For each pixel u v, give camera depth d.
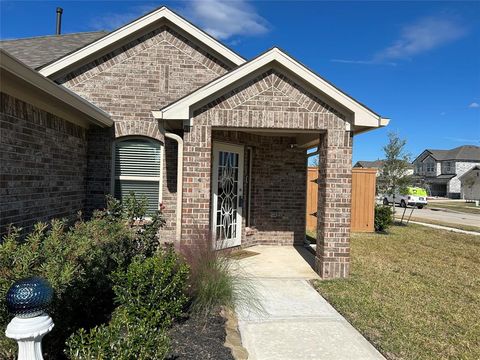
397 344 4.31
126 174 8.39
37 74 4.70
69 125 7.09
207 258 5.15
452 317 5.26
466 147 64.75
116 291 3.94
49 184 6.23
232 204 9.23
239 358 3.63
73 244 3.76
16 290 2.33
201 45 8.50
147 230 5.71
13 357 2.85
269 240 10.14
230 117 6.71
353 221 14.60
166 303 3.96
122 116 8.28
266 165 10.09
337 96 6.56
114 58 8.29
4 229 4.87
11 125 4.98
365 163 68.25
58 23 12.56
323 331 4.60
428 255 9.88
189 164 6.72
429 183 64.69
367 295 6.01
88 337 2.71
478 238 13.66
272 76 6.74
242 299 5.24
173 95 8.43
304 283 6.61
